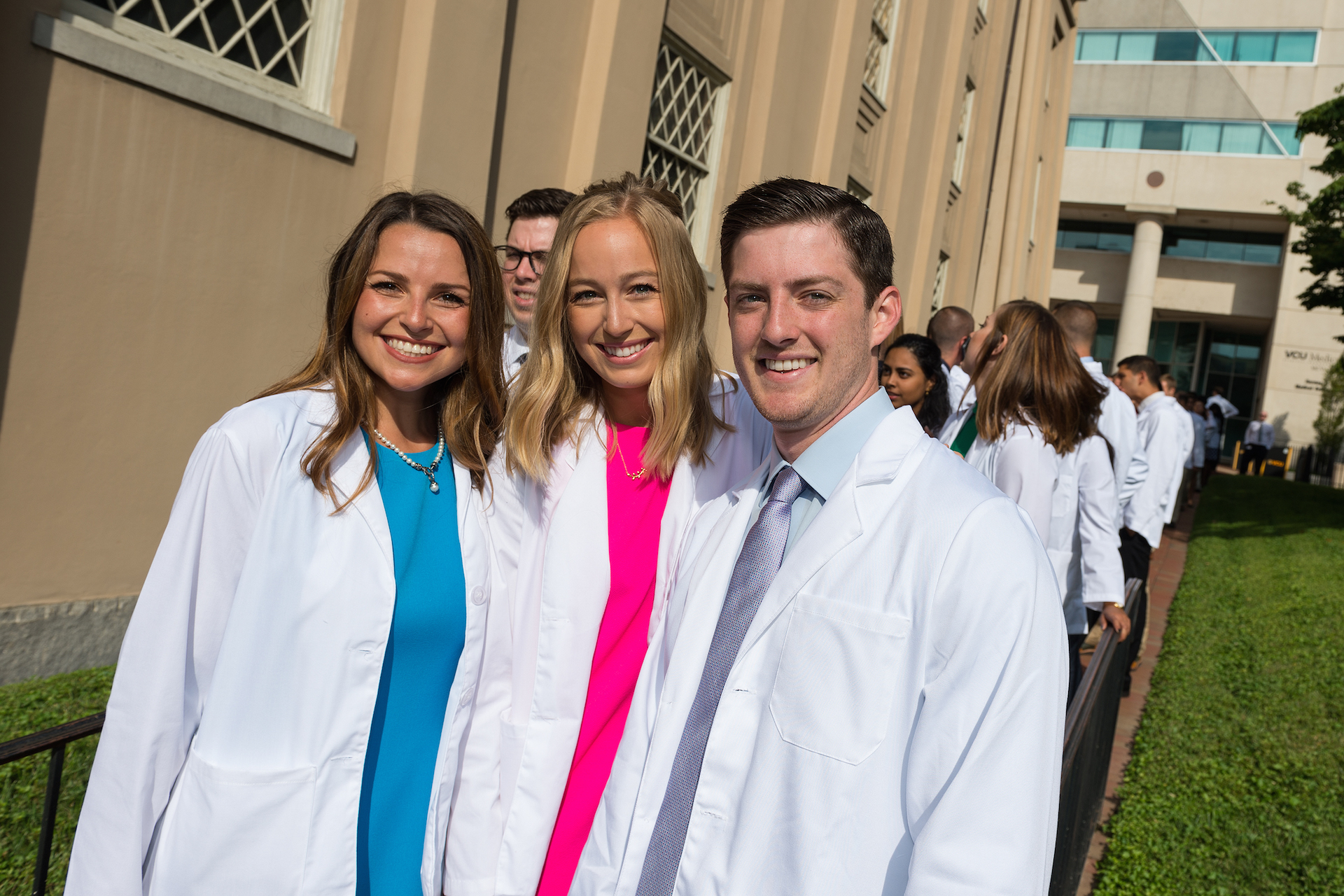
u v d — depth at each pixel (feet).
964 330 20.10
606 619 6.43
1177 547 37.65
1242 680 18.60
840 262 4.81
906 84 39.06
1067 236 111.14
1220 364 112.27
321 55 15.06
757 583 5.00
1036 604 4.02
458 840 6.24
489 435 6.48
